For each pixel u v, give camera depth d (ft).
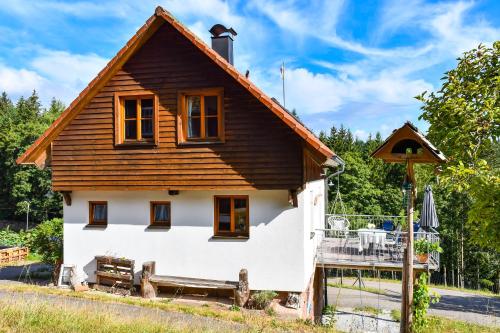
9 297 33.91
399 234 48.57
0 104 256.11
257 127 37.63
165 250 41.11
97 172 41.60
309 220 42.50
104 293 40.16
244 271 37.58
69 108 41.47
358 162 144.77
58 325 24.17
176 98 39.58
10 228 154.92
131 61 40.81
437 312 59.62
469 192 26.96
